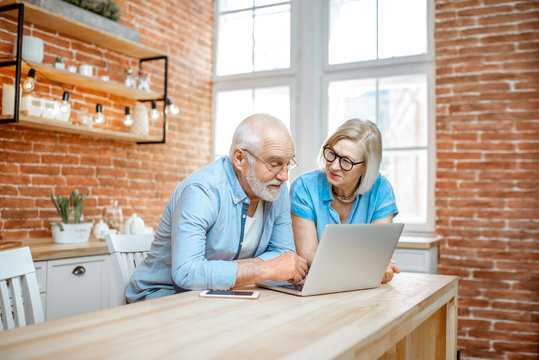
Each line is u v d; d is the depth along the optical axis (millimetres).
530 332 3160
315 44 4023
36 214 2893
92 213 3260
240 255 1649
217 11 4531
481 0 3395
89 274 2631
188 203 1411
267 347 849
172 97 3982
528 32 3262
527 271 3188
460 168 3387
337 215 1898
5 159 2729
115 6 3242
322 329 979
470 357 3295
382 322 1045
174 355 794
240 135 1476
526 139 3230
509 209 3248
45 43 2943
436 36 3520
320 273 1312
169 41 3959
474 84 3387
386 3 3861
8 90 2568
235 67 4457
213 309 1141
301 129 4051
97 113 3016
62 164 3059
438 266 3408
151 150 3775
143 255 1856
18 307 1231
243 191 1513
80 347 828
